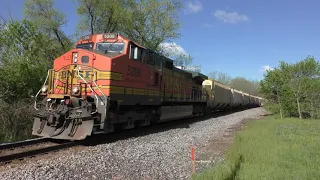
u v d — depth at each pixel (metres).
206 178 6.86
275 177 6.79
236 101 44.72
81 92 11.66
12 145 9.91
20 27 16.91
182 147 11.29
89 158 8.54
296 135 14.05
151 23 31.67
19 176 6.60
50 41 22.39
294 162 8.28
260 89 31.22
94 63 11.77
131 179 6.92
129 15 27.70
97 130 11.38
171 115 18.95
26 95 15.63
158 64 16.56
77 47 13.98
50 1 25.56
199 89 26.70
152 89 15.47
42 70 16.88
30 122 14.09
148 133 14.53
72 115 10.87
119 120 12.66
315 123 20.53
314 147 10.38
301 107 26.48
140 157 9.15
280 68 28.97
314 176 6.86
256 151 9.90
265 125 19.42
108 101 11.35
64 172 7.09
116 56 12.01
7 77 14.59
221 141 13.32
